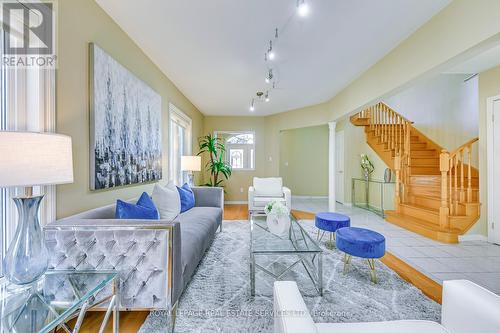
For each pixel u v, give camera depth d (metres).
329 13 2.03
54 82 1.48
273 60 2.96
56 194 1.50
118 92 2.13
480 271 2.23
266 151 6.30
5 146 0.89
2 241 1.30
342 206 5.82
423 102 5.23
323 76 3.50
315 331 0.65
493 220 3.04
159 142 3.12
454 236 3.03
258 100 4.82
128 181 2.30
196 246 1.97
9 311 0.99
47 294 1.09
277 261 2.43
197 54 2.80
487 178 3.13
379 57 2.89
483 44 1.70
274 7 1.95
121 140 2.17
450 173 3.37
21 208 1.04
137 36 2.42
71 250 1.34
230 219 4.38
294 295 0.85
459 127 4.53
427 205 3.97
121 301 1.37
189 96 4.56
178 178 4.54
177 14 2.05
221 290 1.87
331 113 4.63
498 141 3.03
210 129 6.27
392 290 1.87
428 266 2.33
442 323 0.94
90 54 1.79
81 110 1.71
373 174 5.68
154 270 1.38
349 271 2.20
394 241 3.10
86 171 1.77
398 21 2.16
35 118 1.39
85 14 1.76
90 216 1.57
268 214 2.34
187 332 1.41
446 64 2.03
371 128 5.55
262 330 1.43
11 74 1.32
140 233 1.37
